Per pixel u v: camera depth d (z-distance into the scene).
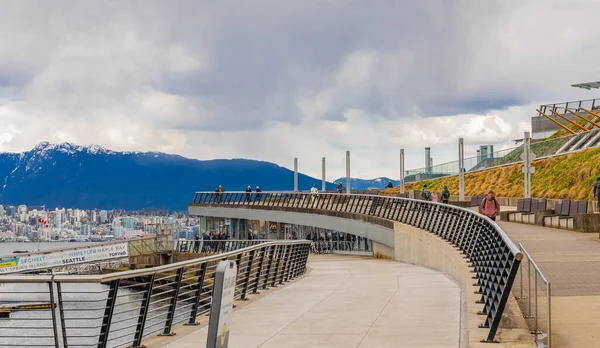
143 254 69.81
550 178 65.94
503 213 49.06
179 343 14.72
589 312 14.81
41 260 58.00
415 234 39.34
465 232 27.67
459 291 22.28
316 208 65.81
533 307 14.35
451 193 81.25
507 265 12.46
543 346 11.99
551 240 31.41
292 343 14.27
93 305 41.53
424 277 28.23
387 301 20.44
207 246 72.81
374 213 54.53
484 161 81.19
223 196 84.25
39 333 27.34
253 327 16.47
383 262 43.62
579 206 38.09
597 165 59.12
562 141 69.75
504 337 12.23
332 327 16.06
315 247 66.00
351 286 25.70
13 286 51.38
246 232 80.75
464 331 14.87
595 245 28.97
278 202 75.38
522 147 75.81
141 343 14.72
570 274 20.52
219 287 8.91
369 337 14.59
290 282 28.64
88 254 62.84
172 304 15.97
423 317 16.97
